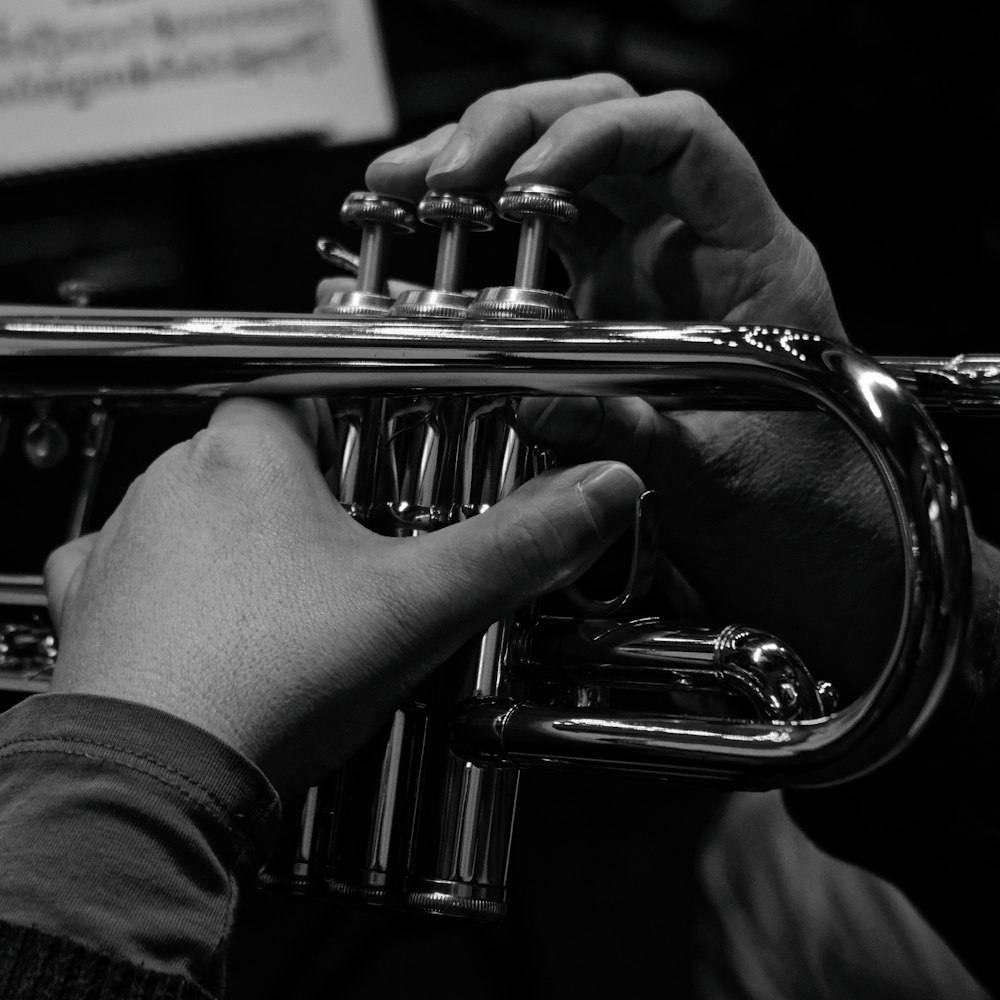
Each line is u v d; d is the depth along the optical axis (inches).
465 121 24.1
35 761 18.0
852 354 18.8
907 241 78.7
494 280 84.4
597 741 20.0
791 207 80.9
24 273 93.0
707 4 86.4
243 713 18.8
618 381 20.3
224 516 20.3
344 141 61.4
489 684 21.5
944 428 67.1
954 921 29.1
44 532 81.4
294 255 93.4
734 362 19.2
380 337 20.9
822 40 82.5
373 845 21.1
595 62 89.3
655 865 74.6
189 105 61.0
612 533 20.3
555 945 71.7
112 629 19.5
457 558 19.9
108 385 22.2
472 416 22.0
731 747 19.2
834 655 28.0
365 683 19.4
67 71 60.7
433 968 68.6
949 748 27.2
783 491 26.2
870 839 28.9
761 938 47.2
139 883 17.2
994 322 76.8
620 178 27.0
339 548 20.2
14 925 16.6
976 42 78.6
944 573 17.4
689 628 21.9
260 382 21.7
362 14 60.9
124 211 93.7
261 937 69.6
